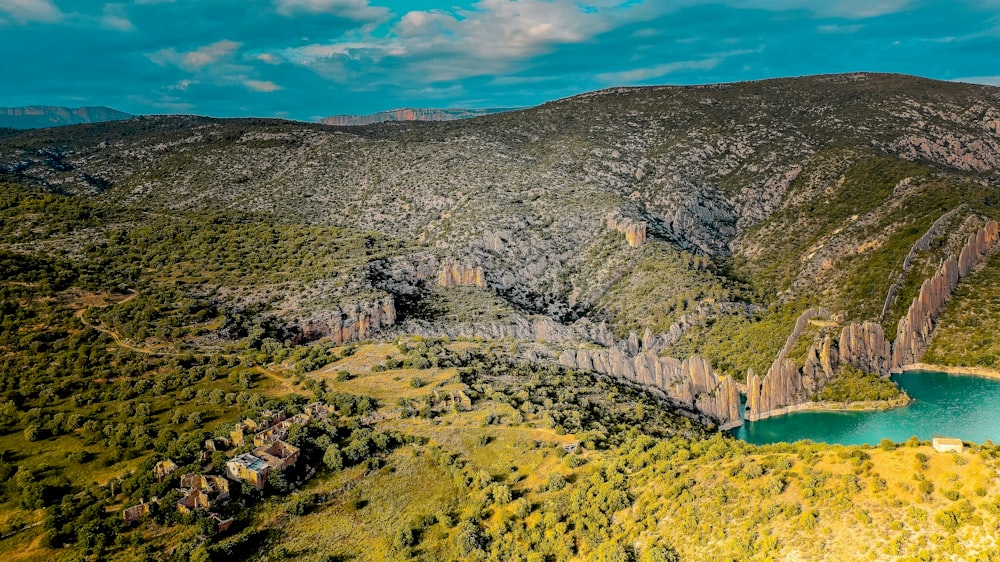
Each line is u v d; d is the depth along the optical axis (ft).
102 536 234.38
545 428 320.09
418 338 463.83
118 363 363.15
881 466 212.23
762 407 449.06
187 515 245.04
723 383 437.17
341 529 257.14
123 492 260.83
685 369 446.60
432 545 248.73
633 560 219.00
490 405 343.87
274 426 309.42
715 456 257.34
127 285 463.01
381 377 379.76
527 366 423.23
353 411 334.85
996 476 192.85
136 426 306.76
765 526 207.92
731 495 224.74
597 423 335.88
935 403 451.12
